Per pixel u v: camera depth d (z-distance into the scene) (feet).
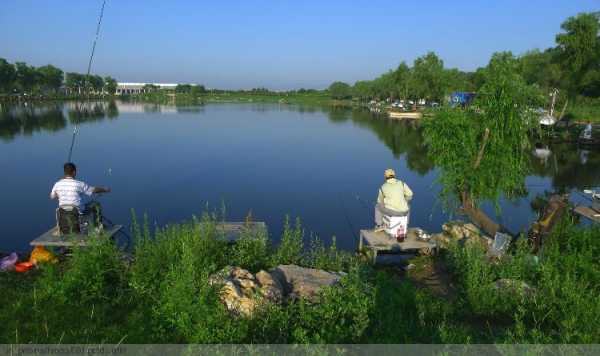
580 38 95.04
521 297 16.17
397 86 263.49
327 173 67.21
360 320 13.69
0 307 15.74
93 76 485.56
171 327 14.17
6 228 36.55
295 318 14.24
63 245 21.81
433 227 37.76
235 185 56.95
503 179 29.58
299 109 306.35
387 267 23.26
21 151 86.33
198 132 131.54
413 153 91.81
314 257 22.89
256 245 21.88
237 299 15.02
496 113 29.30
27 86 366.43
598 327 13.08
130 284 16.55
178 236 21.15
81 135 117.91
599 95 101.19
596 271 18.53
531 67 115.34
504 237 23.39
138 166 70.95
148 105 331.16
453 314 15.78
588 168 71.36
